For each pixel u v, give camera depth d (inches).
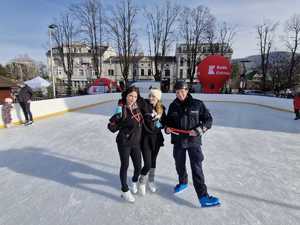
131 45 1087.0
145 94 768.9
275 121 330.3
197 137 91.9
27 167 143.3
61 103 408.5
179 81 91.7
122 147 93.7
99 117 362.6
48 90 823.7
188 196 104.7
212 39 1190.3
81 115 386.0
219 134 239.8
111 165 146.2
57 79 1612.9
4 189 113.3
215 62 693.3
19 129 264.4
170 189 112.0
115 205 97.4
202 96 719.1
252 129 267.7
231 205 97.0
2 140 211.6
